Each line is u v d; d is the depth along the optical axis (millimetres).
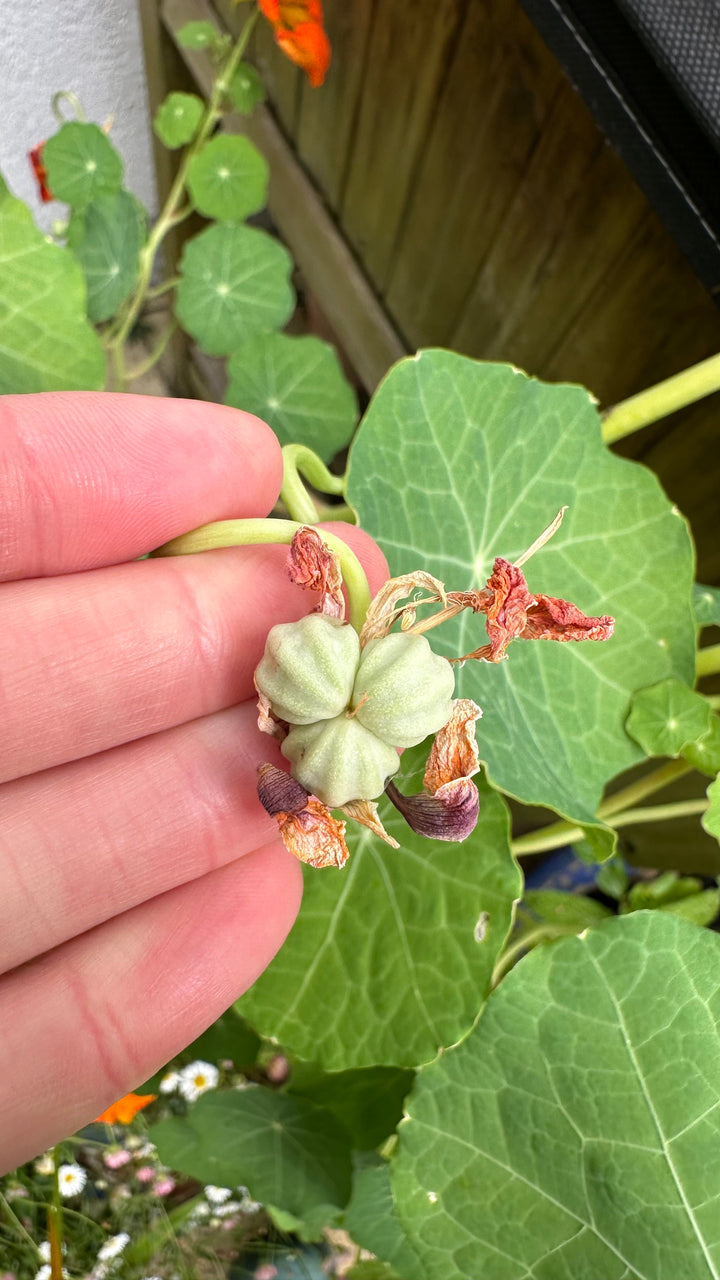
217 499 69
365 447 82
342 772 57
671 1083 76
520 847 107
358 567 62
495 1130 78
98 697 67
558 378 119
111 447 64
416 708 57
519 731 85
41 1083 67
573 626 60
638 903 102
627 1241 76
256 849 74
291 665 57
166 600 68
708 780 127
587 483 92
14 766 66
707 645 127
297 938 82
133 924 71
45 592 65
